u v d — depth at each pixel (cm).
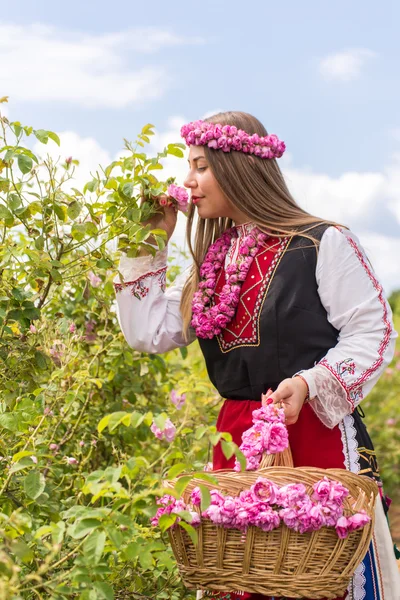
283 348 217
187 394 323
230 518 179
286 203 235
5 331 246
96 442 298
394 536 493
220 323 223
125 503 167
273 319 218
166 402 348
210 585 188
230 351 225
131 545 168
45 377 295
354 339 216
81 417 285
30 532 176
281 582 181
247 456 193
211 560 186
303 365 217
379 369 214
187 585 191
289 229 226
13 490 211
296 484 179
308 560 181
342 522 179
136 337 246
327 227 225
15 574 153
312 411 215
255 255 227
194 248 248
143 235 235
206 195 233
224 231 246
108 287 279
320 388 207
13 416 205
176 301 254
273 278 221
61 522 166
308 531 179
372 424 630
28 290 259
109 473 167
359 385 212
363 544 187
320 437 214
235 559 184
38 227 249
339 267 219
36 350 251
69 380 271
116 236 245
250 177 230
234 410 226
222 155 229
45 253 238
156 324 246
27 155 226
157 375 366
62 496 277
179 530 188
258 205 229
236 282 225
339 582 185
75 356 278
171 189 240
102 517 162
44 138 228
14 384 244
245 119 236
